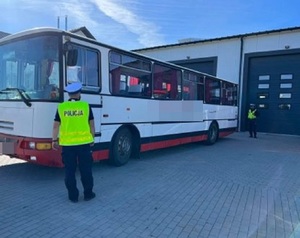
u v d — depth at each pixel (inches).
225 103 507.5
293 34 615.5
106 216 164.6
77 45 222.7
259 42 657.0
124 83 273.7
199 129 418.6
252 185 237.0
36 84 211.2
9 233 140.8
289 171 289.3
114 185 221.1
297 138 582.6
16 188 206.5
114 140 266.7
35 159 208.7
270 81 653.9
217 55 718.5
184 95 376.5
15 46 227.6
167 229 152.3
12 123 220.8
